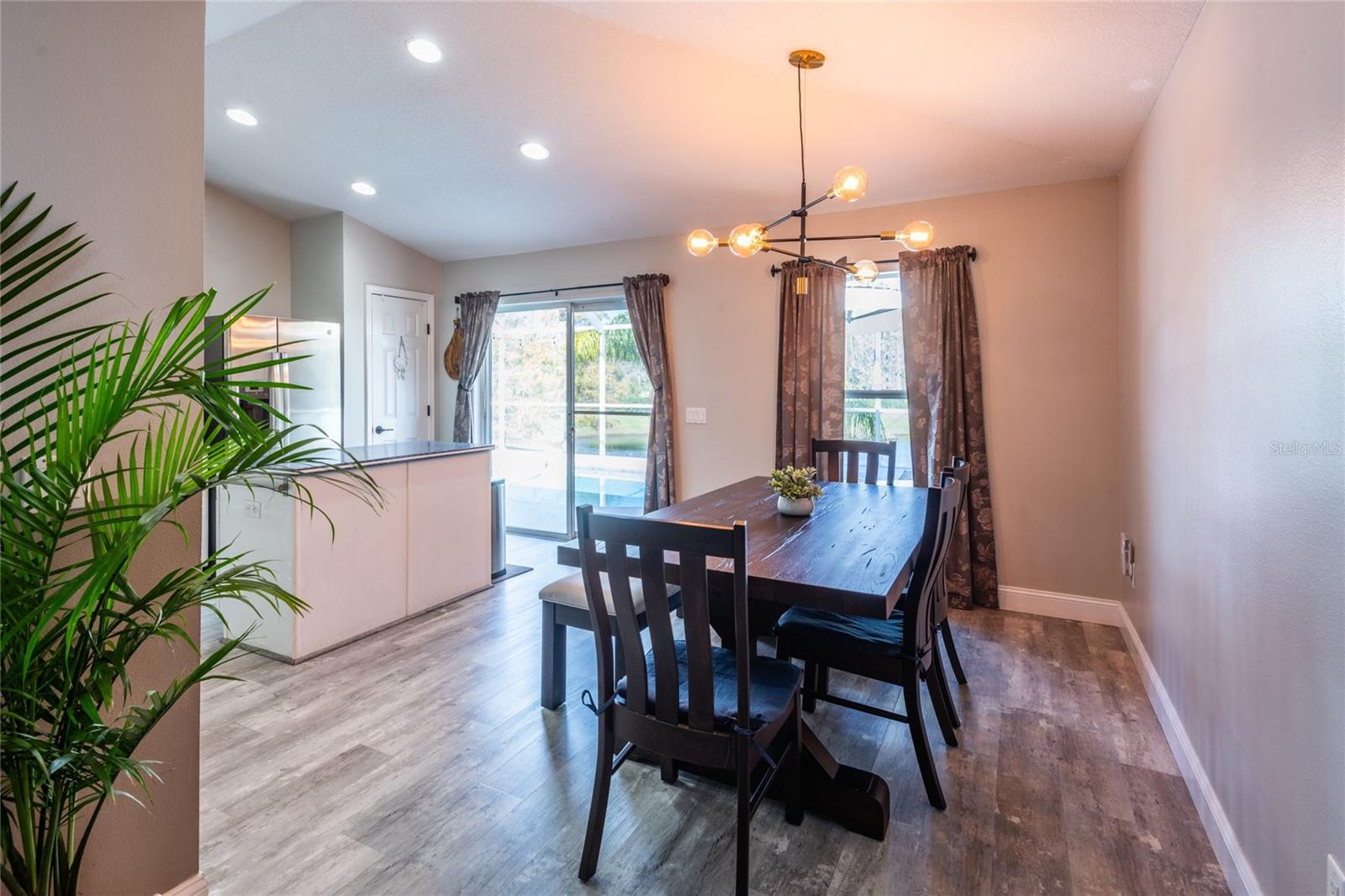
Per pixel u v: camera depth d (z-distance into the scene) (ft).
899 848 6.15
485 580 13.97
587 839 5.78
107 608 3.91
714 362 15.69
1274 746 4.82
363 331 17.54
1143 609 9.73
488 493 13.99
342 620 10.88
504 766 7.47
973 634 11.53
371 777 7.23
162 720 5.12
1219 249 6.12
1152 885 5.67
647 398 17.35
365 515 11.26
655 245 16.49
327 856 6.01
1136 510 10.33
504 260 18.83
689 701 5.46
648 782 7.22
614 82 10.59
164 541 5.07
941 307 12.76
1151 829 6.39
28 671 3.62
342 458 11.16
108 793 3.81
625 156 12.94
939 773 7.34
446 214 16.51
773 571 6.40
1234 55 5.69
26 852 3.78
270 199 16.31
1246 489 5.44
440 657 10.46
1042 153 11.00
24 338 4.29
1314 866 4.20
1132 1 6.51
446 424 19.85
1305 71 4.33
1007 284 12.55
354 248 17.26
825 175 12.79
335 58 10.46
